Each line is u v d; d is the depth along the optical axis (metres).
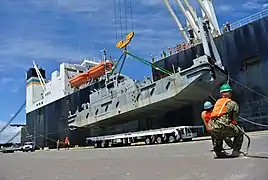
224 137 8.09
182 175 5.81
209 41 34.38
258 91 31.59
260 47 32.16
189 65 38.03
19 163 15.03
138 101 34.06
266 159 6.98
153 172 6.76
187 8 43.09
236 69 33.81
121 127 42.19
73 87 65.38
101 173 7.50
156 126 38.34
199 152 12.14
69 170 9.04
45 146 67.56
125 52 38.69
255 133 26.45
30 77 83.12
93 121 41.03
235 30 34.47
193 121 34.75
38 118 72.88
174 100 31.67
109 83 39.62
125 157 13.51
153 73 42.31
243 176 5.03
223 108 7.80
